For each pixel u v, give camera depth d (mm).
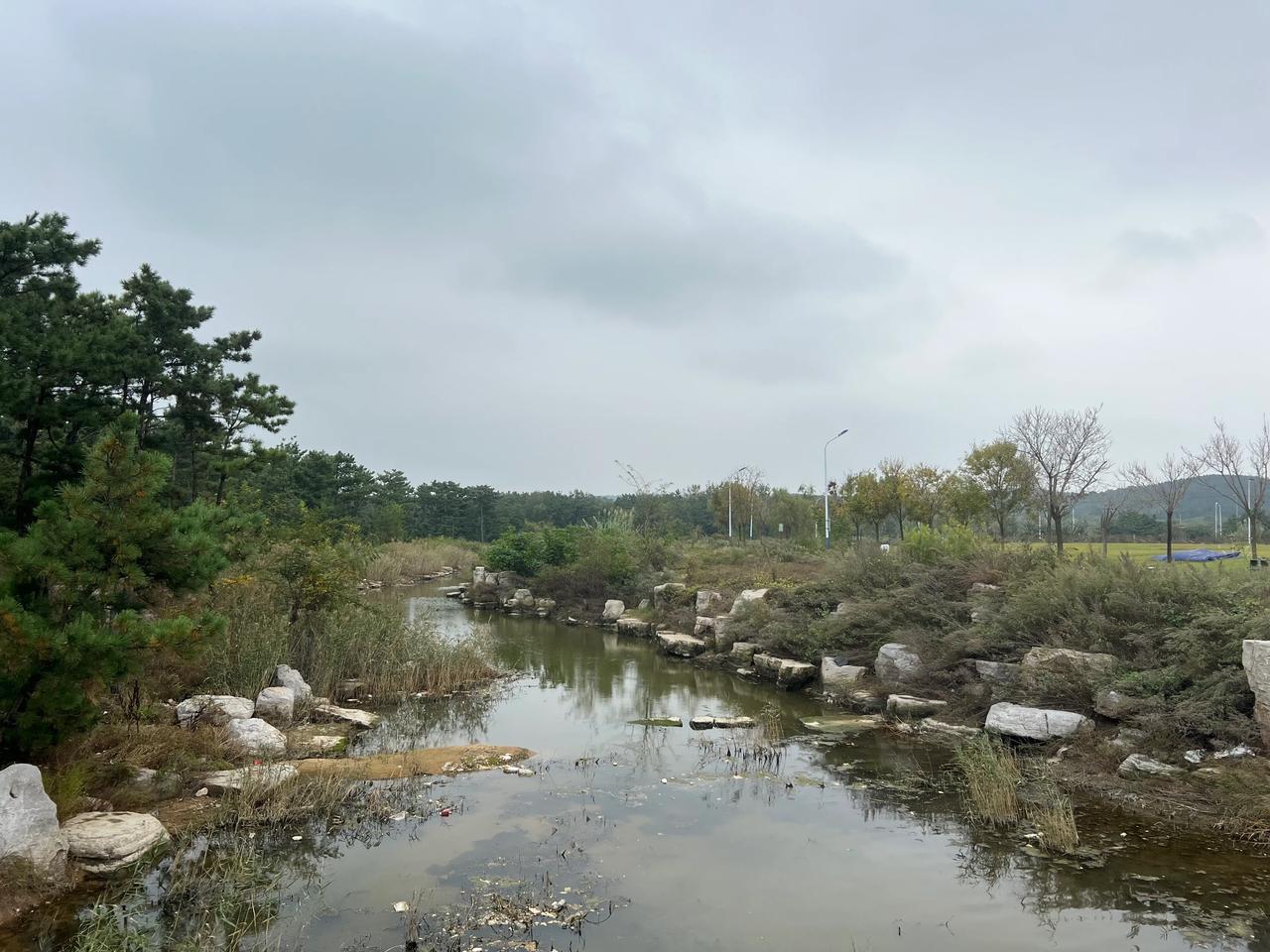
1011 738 11211
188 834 7570
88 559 7504
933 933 6055
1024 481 25281
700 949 5801
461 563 51031
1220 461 23719
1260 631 9562
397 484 67062
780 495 43938
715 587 23266
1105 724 10672
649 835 8031
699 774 10148
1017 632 12992
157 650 7535
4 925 5863
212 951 5562
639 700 15172
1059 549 16984
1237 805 8172
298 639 15125
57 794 7250
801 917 6297
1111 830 8039
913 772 10250
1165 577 12188
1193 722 9531
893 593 16141
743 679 17281
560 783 9734
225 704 11203
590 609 28109
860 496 32562
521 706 14547
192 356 16078
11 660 6746
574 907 6418
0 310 9859
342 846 7660
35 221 13102
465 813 8625
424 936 5906
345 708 13773
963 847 7730
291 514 30453
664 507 38031
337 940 5840
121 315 12312
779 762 10734
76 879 6547
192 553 8359
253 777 8852
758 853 7590
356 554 18953
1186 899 6523
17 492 9945
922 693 13531
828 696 15195
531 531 36094
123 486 7793
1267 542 36250
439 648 17016
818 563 24516
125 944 5320
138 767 8656
